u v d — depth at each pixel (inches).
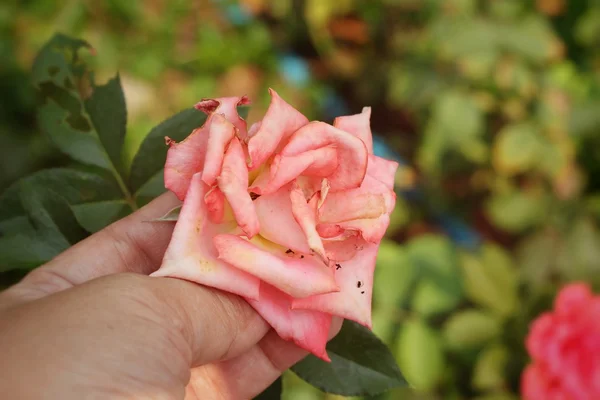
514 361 17.1
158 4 28.6
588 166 22.4
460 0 23.5
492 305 17.6
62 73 12.1
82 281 10.4
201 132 9.5
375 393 11.2
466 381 18.2
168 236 10.9
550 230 20.6
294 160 9.3
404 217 23.7
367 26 29.2
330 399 17.9
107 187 11.9
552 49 22.5
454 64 23.8
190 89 27.3
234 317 9.9
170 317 9.0
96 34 26.0
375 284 17.7
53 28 25.2
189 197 9.3
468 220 25.4
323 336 10.0
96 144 12.1
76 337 8.3
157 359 8.6
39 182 11.6
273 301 9.8
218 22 29.6
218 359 10.1
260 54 29.1
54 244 11.4
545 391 15.4
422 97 23.9
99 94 12.2
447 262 18.5
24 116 22.5
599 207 20.8
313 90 28.7
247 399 11.2
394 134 27.8
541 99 22.3
